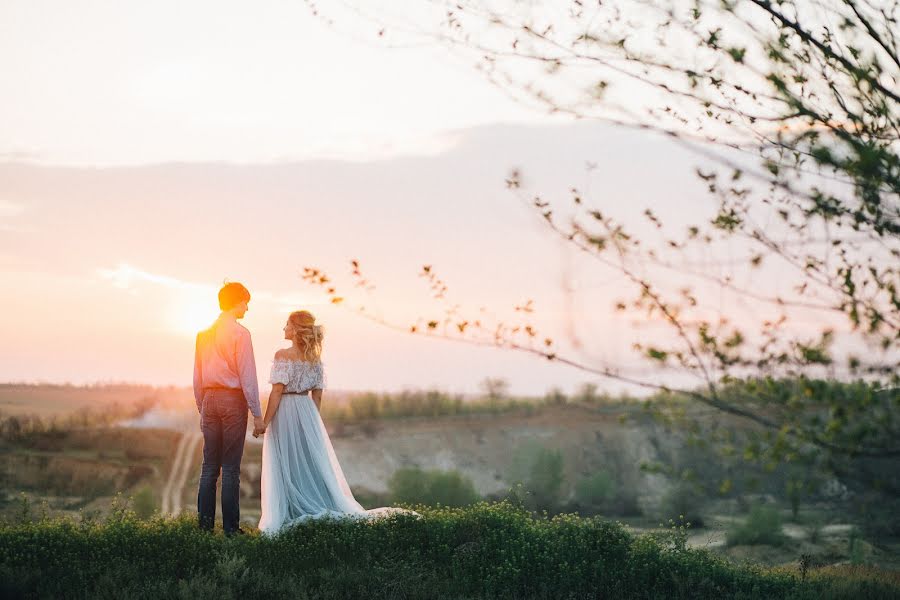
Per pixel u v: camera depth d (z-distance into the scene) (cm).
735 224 468
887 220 451
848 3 481
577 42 513
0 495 3047
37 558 762
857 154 439
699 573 851
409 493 4059
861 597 866
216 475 909
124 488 4753
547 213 477
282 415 955
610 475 5028
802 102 475
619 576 812
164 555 784
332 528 871
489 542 851
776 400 420
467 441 6053
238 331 902
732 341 436
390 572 747
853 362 421
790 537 2772
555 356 460
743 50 485
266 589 693
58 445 5891
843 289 442
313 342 974
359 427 6481
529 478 4875
